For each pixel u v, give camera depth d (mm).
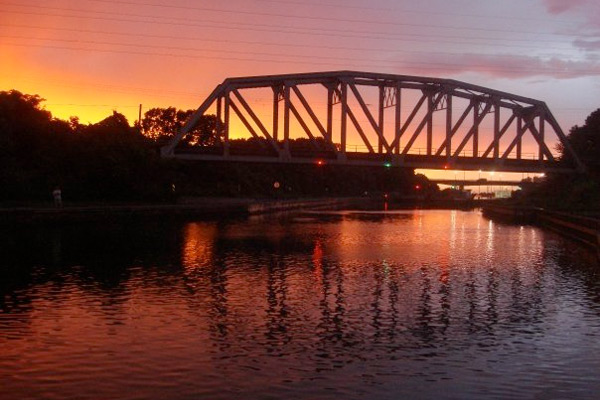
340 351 16438
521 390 13844
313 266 31219
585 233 45625
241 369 14914
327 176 167125
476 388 13938
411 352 16453
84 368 14812
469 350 16688
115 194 72000
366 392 13625
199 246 39562
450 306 22016
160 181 76000
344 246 42031
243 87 84500
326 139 85438
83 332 17781
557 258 36531
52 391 13398
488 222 77438
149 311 20422
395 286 25734
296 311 20797
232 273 28375
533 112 100312
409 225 67812
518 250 41250
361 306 21766
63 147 69250
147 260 32062
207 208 71438
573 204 89750
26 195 61562
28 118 67750
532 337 18016
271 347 16688
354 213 96312
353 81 87625
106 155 70312
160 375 14430
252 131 85250
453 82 91688
